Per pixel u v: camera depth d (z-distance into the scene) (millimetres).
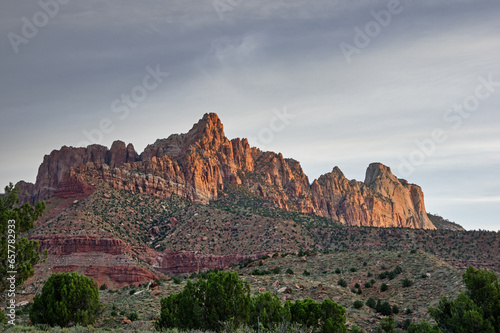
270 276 90312
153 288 82125
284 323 39031
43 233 163250
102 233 169125
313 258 114875
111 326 54094
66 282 52844
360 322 68500
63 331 37250
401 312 75438
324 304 54031
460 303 43750
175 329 41062
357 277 95562
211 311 45594
